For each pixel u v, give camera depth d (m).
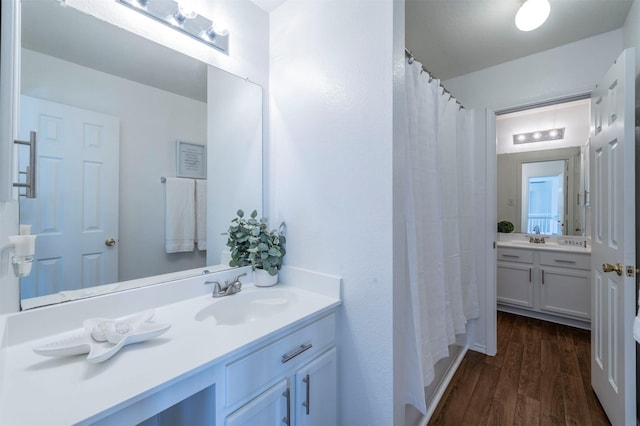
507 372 2.04
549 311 2.90
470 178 2.35
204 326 1.01
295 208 1.51
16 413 0.58
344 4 1.30
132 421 0.66
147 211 1.25
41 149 0.96
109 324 0.89
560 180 3.29
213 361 0.79
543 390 1.82
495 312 2.29
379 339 1.18
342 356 1.29
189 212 1.38
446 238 1.88
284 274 1.54
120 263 1.16
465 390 1.83
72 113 1.03
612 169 1.48
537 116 3.42
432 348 1.55
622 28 1.84
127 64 1.17
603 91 1.60
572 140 3.21
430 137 1.61
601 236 1.64
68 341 0.82
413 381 1.30
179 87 1.33
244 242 1.55
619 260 1.38
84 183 1.07
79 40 1.04
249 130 1.58
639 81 1.56
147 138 1.24
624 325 1.34
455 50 2.13
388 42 1.16
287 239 1.55
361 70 1.24
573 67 2.02
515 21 1.66
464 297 2.24
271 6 1.61
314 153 1.42
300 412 1.09
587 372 2.01
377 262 1.19
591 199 1.80
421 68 1.54
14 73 0.58
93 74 1.08
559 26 1.86
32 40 0.94
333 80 1.34
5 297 0.71
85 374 0.72
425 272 1.54
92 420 0.58
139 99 1.21
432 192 1.61
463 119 2.28
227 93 1.49
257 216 1.61
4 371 0.71
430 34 1.95
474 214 2.37
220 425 0.83
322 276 1.36
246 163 1.58
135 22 1.18
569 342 2.48
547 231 3.38
